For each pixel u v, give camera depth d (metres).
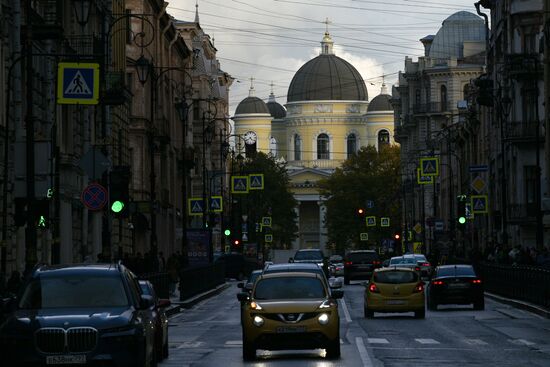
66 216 99.62
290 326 46.66
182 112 134.88
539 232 110.00
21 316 34.97
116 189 69.25
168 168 176.75
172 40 181.88
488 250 139.12
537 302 86.56
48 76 91.81
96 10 111.69
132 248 145.50
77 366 34.09
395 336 60.94
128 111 139.00
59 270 37.59
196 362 46.50
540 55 146.38
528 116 149.00
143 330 35.75
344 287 139.50
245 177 188.75
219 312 92.50
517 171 148.38
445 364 44.50
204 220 147.38
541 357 47.72
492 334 61.97
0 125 78.12
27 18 58.72
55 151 72.69
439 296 89.25
